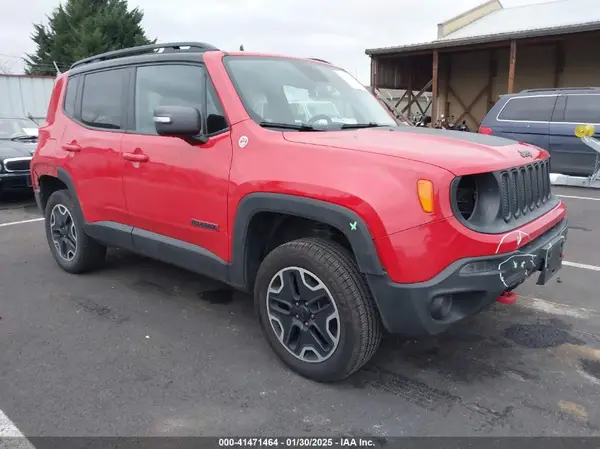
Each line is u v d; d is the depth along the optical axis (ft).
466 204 9.01
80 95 14.94
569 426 8.45
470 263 8.29
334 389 9.55
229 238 10.44
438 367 10.32
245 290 10.75
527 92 33.04
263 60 12.07
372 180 8.43
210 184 10.59
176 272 16.21
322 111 11.76
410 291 8.24
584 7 75.61
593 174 30.37
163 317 12.80
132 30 137.90
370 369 10.25
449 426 8.46
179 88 11.66
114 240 13.70
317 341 9.50
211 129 10.87
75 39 132.77
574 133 30.35
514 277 8.81
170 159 11.43
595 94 30.25
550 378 9.88
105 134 13.47
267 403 9.11
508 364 10.42
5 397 9.27
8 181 27.61
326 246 9.19
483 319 12.51
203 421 8.60
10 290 14.67
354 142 9.43
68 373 10.11
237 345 11.29
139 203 12.48
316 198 8.81
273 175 9.43
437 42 61.93
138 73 12.84
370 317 8.91
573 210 24.73
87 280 15.49
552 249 9.68
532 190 10.18
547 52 67.15
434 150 8.98
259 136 9.98
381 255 8.32
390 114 13.79
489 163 8.71
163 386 9.64
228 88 10.67
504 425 8.48
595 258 17.25
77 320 12.62
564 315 12.73
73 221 15.16
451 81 77.61
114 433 8.30
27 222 24.03
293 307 9.71
